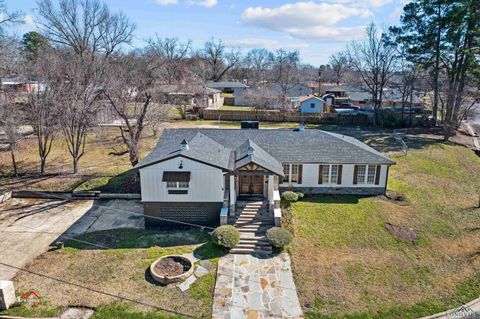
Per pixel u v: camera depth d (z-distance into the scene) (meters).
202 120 60.97
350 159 27.86
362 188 28.50
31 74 38.59
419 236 23.05
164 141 29.47
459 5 45.03
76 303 16.73
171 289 17.83
